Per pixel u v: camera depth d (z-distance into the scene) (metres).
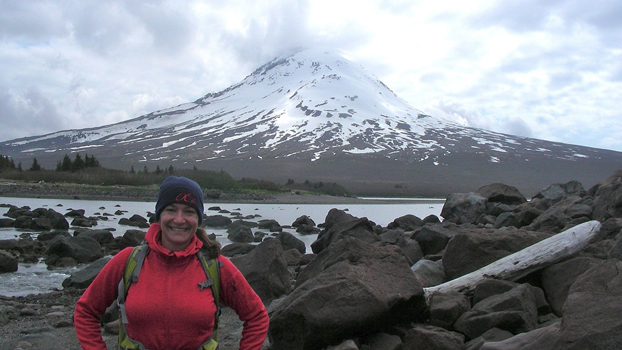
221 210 41.75
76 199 48.47
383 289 5.37
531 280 6.55
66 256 13.88
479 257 7.31
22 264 13.47
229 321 7.51
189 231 3.00
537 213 13.78
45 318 7.77
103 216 29.88
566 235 6.53
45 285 11.02
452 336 5.09
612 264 4.49
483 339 5.04
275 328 5.22
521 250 6.75
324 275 5.52
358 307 5.13
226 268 3.07
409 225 20.06
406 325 5.62
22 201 42.53
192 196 2.99
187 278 2.94
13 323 7.41
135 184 68.31
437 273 7.69
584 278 4.50
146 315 2.82
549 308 5.96
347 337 5.21
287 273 8.93
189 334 2.88
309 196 77.62
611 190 11.28
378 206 63.75
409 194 131.00
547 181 164.50
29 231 21.30
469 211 18.41
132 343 2.86
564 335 3.97
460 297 5.99
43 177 65.44
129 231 16.09
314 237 23.16
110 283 2.96
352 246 6.02
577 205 13.05
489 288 6.11
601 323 3.87
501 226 14.28
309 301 5.10
